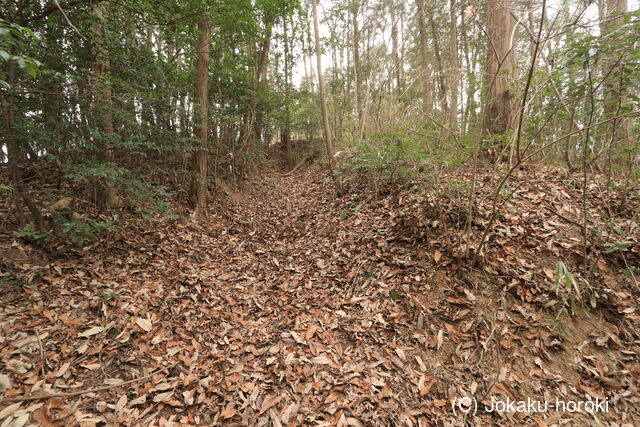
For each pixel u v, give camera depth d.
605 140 2.66
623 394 1.83
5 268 2.65
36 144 2.82
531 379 1.99
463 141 3.16
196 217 5.37
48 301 2.55
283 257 4.41
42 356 2.06
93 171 2.76
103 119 3.07
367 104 6.72
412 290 2.84
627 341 2.05
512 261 2.66
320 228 5.17
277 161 14.96
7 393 1.78
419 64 8.69
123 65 3.52
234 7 5.02
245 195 8.33
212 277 3.61
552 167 4.04
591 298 2.27
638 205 2.82
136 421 1.79
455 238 3.02
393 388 2.06
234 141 8.65
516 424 1.79
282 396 2.04
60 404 1.80
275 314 3.00
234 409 1.94
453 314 2.50
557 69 2.15
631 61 1.87
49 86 2.62
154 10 3.46
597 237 2.56
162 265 3.61
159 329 2.57
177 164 6.26
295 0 6.98
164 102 3.97
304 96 10.93
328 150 6.60
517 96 3.33
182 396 2.00
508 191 3.37
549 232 2.81
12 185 2.72
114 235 3.68
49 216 3.33
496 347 2.18
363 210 4.89
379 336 2.52
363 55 10.98
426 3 6.20
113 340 2.34
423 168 3.97
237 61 7.29
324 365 2.29
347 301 3.01
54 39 2.90
